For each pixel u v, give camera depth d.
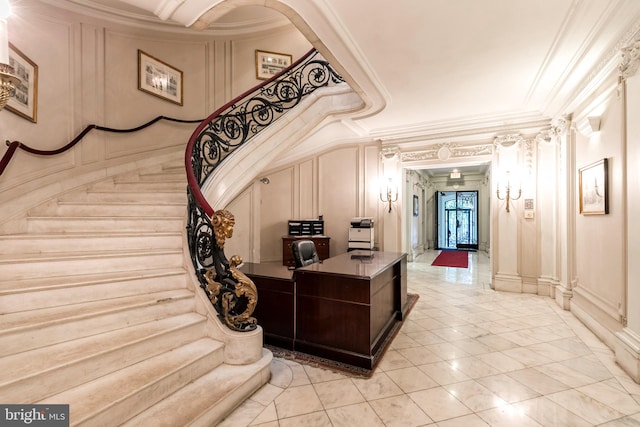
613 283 2.92
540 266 5.00
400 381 2.43
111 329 2.08
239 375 2.19
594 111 3.38
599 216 3.23
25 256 2.31
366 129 5.82
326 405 2.11
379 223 6.27
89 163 3.82
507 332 3.43
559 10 2.36
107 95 4.07
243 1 2.15
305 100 4.45
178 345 2.25
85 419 1.42
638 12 2.29
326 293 2.85
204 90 5.28
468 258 9.59
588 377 2.46
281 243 6.47
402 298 3.96
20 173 3.07
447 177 12.37
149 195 3.50
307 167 6.69
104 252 2.63
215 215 2.41
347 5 2.31
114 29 4.21
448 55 3.06
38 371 1.53
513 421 1.94
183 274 2.70
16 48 3.07
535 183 5.02
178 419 1.69
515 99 4.24
